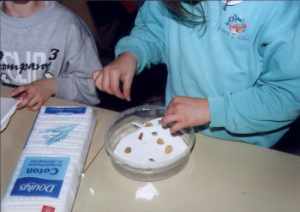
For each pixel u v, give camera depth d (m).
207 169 0.52
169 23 0.65
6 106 0.66
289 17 0.51
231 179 0.51
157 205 0.48
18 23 0.87
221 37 0.58
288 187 0.49
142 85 1.14
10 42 0.89
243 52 0.58
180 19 0.60
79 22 0.92
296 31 0.50
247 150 0.54
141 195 0.50
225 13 0.56
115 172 0.53
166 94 0.76
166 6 0.60
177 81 0.70
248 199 0.48
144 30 0.72
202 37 0.61
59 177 0.49
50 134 0.56
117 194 0.50
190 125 0.55
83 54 0.90
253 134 0.64
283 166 0.52
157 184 0.51
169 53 0.68
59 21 0.88
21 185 0.48
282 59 0.52
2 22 0.88
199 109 0.55
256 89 0.57
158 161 0.52
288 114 0.55
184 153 0.52
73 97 0.86
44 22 0.88
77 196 0.50
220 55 0.60
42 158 0.52
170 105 0.57
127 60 0.64
